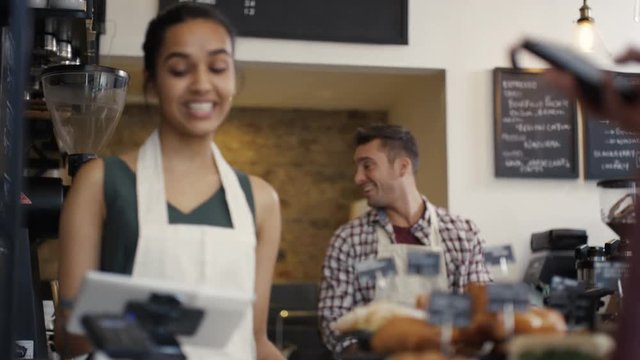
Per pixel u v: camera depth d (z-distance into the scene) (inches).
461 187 193.6
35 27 125.3
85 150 120.7
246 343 64.9
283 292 202.8
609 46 199.5
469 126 195.3
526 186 195.8
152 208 65.4
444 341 48.6
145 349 47.7
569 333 49.4
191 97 66.2
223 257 64.8
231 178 68.2
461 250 104.9
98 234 66.9
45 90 118.4
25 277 104.9
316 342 195.5
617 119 49.5
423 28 195.3
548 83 51.5
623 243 82.5
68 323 51.9
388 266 65.2
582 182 196.9
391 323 49.9
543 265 183.0
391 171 104.7
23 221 111.1
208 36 66.7
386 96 235.6
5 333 70.2
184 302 51.6
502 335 49.2
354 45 192.7
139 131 242.7
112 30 183.8
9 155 75.7
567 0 199.3
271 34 188.4
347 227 102.6
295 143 251.1
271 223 71.2
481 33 197.0
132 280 50.5
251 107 249.9
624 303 48.9
